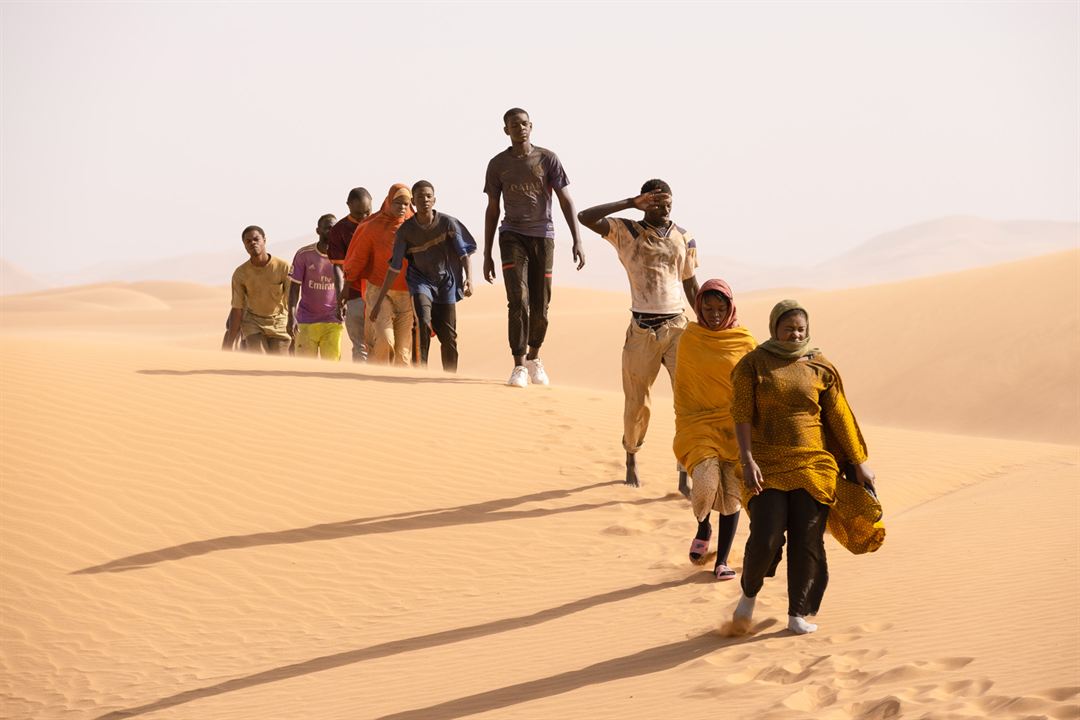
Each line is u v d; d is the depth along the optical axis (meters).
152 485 10.93
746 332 7.83
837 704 5.12
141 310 87.38
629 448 10.59
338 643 8.03
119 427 12.02
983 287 34.03
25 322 78.56
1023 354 28.89
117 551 9.89
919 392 29.22
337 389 13.55
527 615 8.02
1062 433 25.44
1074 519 8.40
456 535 10.02
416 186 14.40
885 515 10.15
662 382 33.06
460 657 7.23
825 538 9.02
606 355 40.44
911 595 7.00
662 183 9.55
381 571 9.43
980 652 5.67
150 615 8.92
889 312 34.34
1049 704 4.72
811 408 6.47
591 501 10.61
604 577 8.73
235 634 8.52
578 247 12.80
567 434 12.41
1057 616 6.08
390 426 12.42
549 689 6.22
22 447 11.43
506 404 13.29
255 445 11.81
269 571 9.54
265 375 13.99
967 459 12.50
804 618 6.56
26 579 9.45
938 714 4.75
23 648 8.52
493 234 12.91
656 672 6.20
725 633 6.68
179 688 7.50
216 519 10.41
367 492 10.95
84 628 8.76
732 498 7.92
